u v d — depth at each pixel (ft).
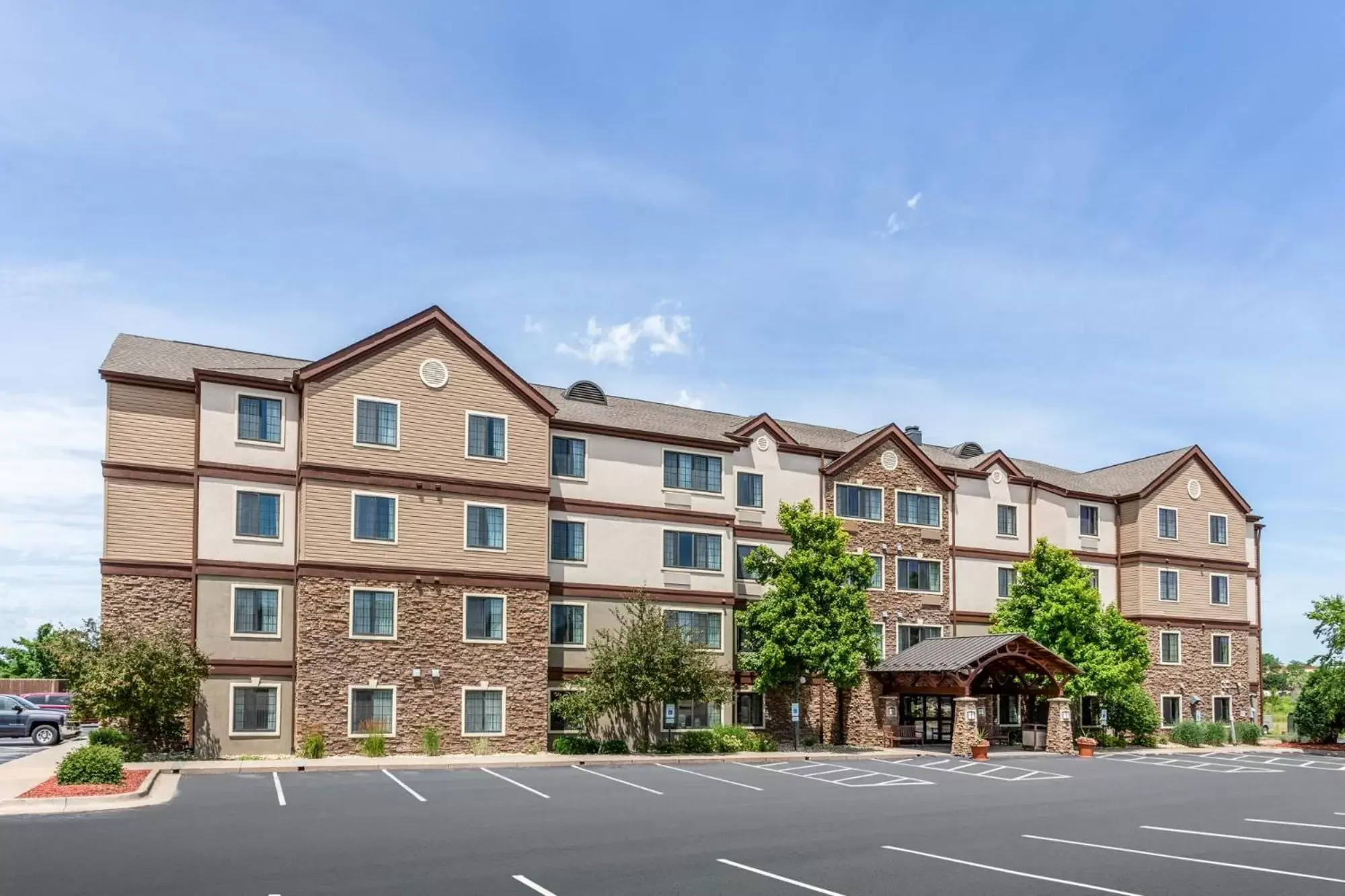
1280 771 116.16
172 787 83.82
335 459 112.06
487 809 73.72
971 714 129.39
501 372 121.70
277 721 110.42
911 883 51.34
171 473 112.78
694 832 65.41
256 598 111.04
